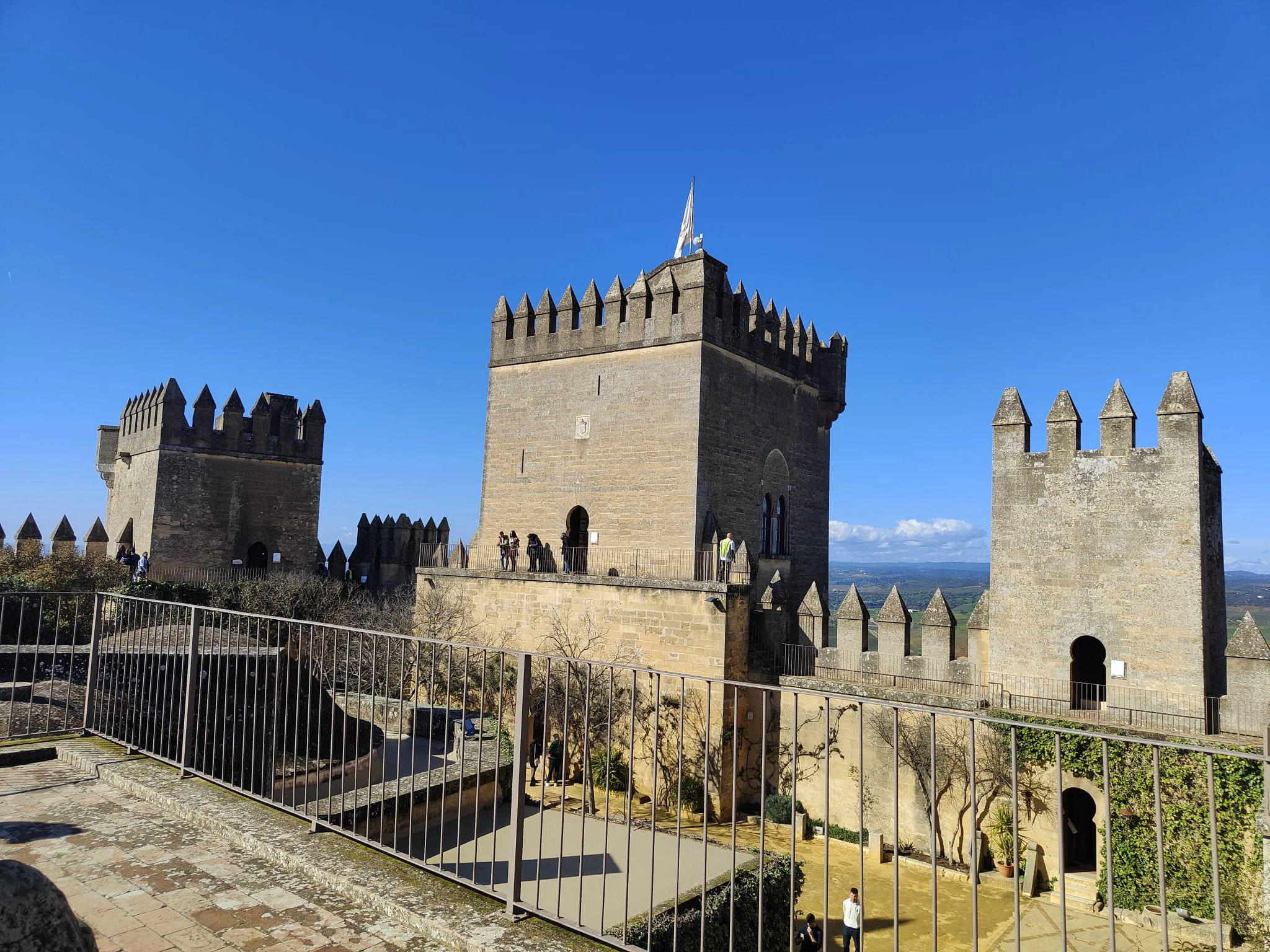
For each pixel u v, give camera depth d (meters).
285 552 46.25
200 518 43.53
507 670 31.45
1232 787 20.95
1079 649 26.83
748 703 28.97
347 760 14.45
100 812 9.23
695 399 32.50
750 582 30.23
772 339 38.22
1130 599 25.05
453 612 34.62
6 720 12.95
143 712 12.05
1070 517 26.31
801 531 39.84
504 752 17.44
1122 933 20.58
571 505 35.75
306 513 47.06
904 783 26.05
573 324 36.78
